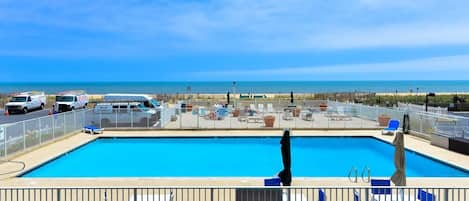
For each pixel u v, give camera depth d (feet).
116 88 520.01
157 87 534.37
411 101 164.14
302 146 75.05
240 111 102.01
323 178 44.37
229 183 41.52
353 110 104.63
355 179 43.42
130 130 86.89
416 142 68.49
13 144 55.57
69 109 133.18
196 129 87.45
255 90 489.26
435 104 143.64
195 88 516.32
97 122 86.63
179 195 35.99
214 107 105.81
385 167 58.23
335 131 84.38
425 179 43.60
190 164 60.59
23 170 48.16
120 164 60.59
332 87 549.13
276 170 56.24
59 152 59.93
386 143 71.00
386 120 87.45
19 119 111.55
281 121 97.30
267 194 26.45
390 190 28.58
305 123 93.61
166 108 94.99
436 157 55.47
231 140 79.36
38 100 145.38
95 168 57.82
